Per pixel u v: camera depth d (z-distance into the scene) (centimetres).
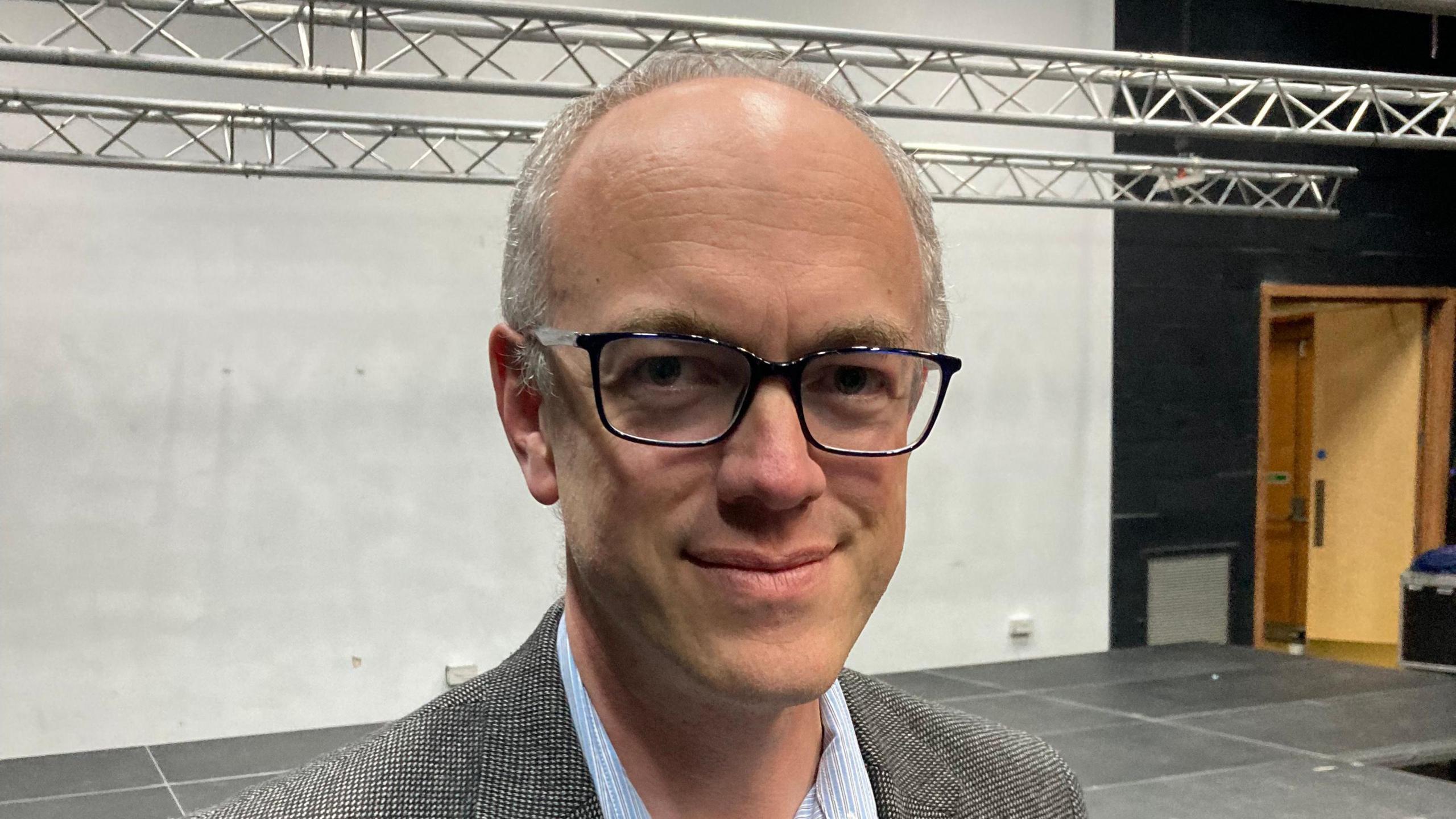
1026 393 626
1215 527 669
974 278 614
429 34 391
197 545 482
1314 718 462
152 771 431
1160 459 655
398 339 511
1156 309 652
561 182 77
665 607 73
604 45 393
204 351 482
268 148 480
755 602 72
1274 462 870
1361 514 802
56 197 460
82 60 333
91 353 466
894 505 80
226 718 487
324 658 502
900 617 604
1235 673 568
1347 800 350
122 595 472
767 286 70
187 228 479
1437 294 717
